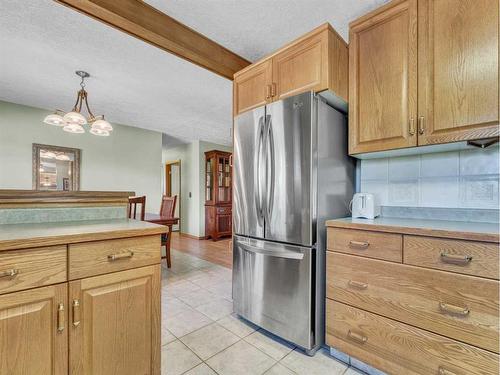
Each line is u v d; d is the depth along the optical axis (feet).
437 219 5.41
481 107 4.07
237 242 6.59
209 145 20.06
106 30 6.51
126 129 15.56
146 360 3.70
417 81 4.70
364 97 5.39
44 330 2.89
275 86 6.00
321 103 5.41
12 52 7.50
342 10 5.74
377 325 4.35
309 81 5.35
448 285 3.67
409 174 5.84
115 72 8.73
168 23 5.98
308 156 5.16
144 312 3.68
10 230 3.35
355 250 4.65
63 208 4.48
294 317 5.33
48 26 6.34
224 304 7.63
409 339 4.01
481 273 3.43
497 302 3.30
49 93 10.54
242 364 4.91
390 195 6.09
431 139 4.55
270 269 5.77
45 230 3.36
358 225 4.61
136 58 7.85
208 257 13.33
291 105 5.45
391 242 4.23
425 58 4.60
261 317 5.98
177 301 7.84
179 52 6.44
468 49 4.18
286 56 5.80
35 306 2.83
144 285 3.69
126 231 3.48
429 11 4.57
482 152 4.98
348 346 4.71
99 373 3.28
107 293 3.35
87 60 7.96
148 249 3.75
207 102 11.55
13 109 11.73
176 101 11.41
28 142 12.10
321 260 5.33
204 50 6.75
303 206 5.21
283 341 5.69
